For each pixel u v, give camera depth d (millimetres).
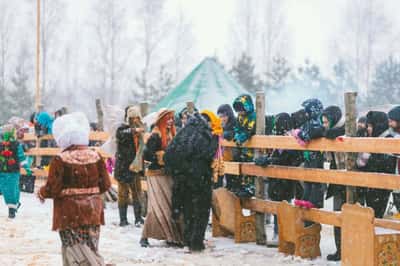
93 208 7020
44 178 18672
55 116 18438
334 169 9656
